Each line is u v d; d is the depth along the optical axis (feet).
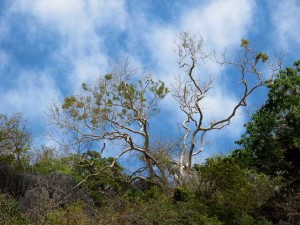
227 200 81.76
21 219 77.10
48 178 85.76
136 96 103.81
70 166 102.63
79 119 101.40
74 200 84.79
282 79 94.73
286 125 92.27
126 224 75.72
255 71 101.65
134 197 89.92
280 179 91.15
